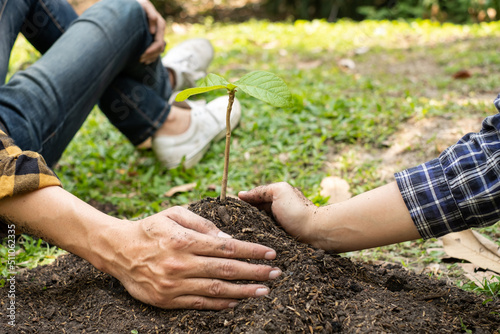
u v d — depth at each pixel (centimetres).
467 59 471
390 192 138
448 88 389
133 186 269
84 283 158
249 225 149
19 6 213
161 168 285
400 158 278
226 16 882
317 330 124
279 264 141
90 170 288
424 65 474
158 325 134
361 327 125
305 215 150
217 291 131
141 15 239
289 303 129
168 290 131
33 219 138
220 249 131
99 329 136
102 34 223
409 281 160
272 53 539
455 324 131
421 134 298
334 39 598
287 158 288
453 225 132
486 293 160
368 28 661
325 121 320
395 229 138
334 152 292
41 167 139
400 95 379
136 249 132
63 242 139
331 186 242
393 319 129
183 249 128
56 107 202
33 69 201
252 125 322
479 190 126
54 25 236
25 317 141
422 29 635
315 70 462
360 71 463
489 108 319
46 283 161
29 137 187
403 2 768
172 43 604
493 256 173
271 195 158
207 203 153
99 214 139
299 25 710
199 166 284
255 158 287
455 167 130
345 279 144
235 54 535
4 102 185
